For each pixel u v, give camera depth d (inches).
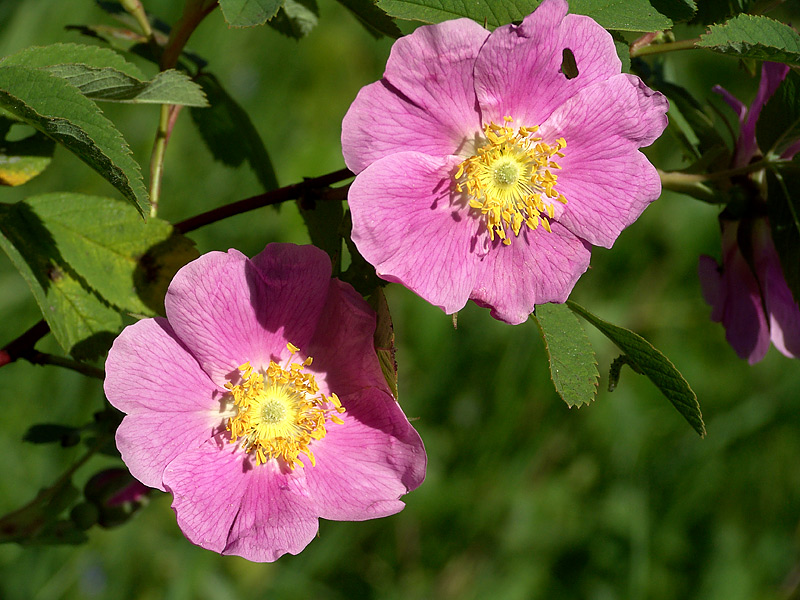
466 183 11.6
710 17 12.8
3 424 20.8
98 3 13.9
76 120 11.1
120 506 13.7
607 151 11.8
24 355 12.2
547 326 11.8
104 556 21.6
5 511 20.4
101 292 12.1
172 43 13.1
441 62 11.3
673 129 13.6
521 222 11.8
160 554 22.2
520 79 11.5
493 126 11.6
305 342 11.9
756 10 12.6
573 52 11.5
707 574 24.3
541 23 11.3
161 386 11.5
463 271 11.7
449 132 11.6
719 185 13.0
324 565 23.3
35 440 13.5
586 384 11.7
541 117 11.7
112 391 11.3
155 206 13.2
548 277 11.8
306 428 11.9
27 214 12.1
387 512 11.7
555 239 11.9
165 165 24.2
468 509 24.1
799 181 12.6
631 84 11.6
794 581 24.4
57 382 21.1
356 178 11.3
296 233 24.4
